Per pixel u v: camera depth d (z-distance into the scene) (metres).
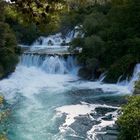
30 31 56.41
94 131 23.34
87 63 40.75
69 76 42.44
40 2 7.29
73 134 23.00
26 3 7.30
